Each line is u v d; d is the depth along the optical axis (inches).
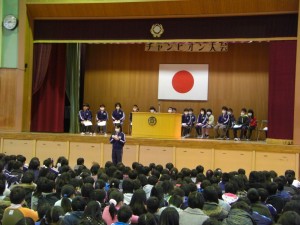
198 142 492.4
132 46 699.4
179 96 678.5
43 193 210.8
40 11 561.9
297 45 479.2
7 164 309.7
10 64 560.7
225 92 661.3
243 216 161.8
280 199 217.5
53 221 160.4
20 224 137.6
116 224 156.8
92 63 708.0
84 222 149.6
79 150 528.1
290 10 490.9
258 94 647.1
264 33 505.4
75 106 665.6
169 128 514.0
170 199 200.5
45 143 536.1
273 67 511.5
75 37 565.0
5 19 557.9
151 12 532.7
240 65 656.4
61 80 632.4
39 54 594.6
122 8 534.6
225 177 274.2
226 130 593.0
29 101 578.6
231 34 516.7
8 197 200.7
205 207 181.9
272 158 470.6
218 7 507.5
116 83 704.4
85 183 210.5
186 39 530.0
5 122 560.4
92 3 535.2
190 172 301.0
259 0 490.0
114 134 469.7
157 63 689.6
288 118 497.0
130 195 213.8
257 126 625.9
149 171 304.8
